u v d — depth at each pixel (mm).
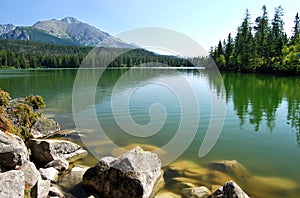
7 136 6863
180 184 6754
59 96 23328
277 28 61125
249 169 8148
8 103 10484
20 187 4879
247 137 11609
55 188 6137
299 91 27000
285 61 48312
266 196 6441
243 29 64562
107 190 6113
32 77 50312
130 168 6121
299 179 7496
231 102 20328
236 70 59469
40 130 11180
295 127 13398
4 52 105500
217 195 5730
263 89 28844
